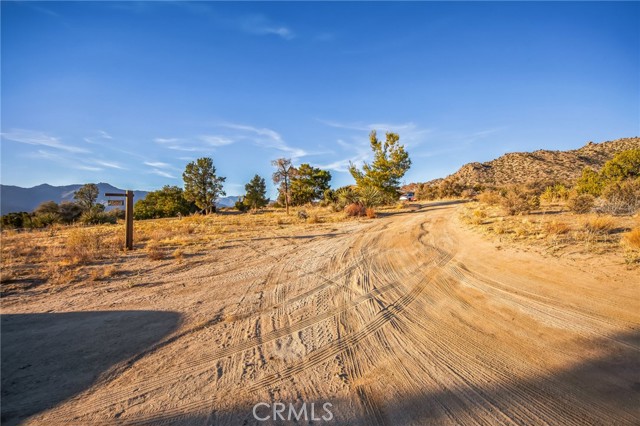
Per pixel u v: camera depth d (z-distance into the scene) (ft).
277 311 18.52
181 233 53.88
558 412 9.06
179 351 13.89
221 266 30.09
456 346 13.34
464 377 11.07
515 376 10.94
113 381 11.69
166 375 12.01
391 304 18.83
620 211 40.57
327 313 17.93
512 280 21.20
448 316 16.51
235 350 13.92
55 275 26.48
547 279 20.49
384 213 83.15
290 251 37.01
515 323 15.02
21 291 22.70
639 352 11.69
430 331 14.92
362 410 9.58
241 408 9.89
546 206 57.21
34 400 10.64
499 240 33.09
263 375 11.83
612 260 21.86
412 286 22.00
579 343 12.71
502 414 9.12
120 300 20.70
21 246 40.24
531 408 9.29
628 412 8.83
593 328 13.78
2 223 104.42
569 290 18.30
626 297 16.39
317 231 54.24
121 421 9.50
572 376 10.67
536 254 26.07
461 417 9.08
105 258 34.06
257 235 50.96
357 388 10.77
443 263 27.53
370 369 11.96
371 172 108.58
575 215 42.42
